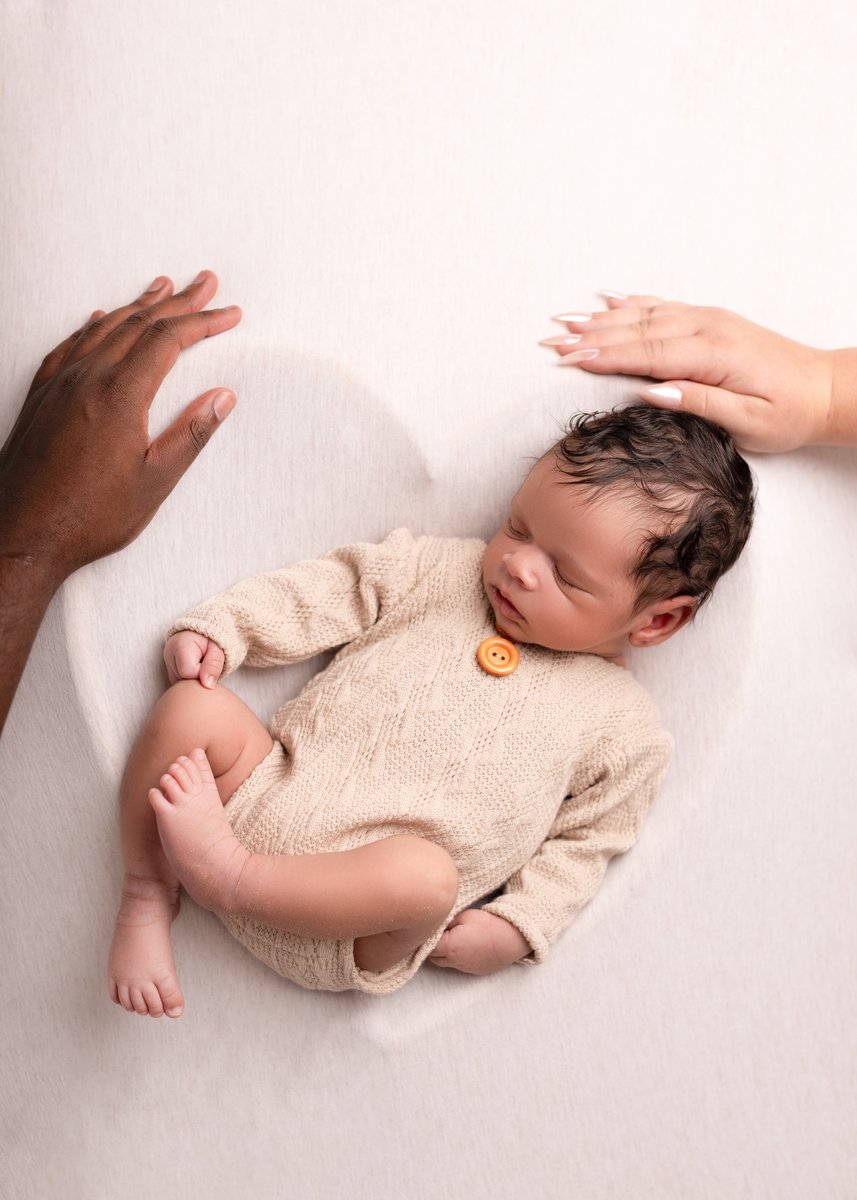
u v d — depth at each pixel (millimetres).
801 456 1378
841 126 1468
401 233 1348
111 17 1317
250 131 1336
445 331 1329
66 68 1307
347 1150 1266
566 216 1390
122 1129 1249
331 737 1210
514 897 1249
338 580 1283
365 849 1103
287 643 1245
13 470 1143
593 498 1172
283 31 1353
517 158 1389
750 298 1421
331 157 1349
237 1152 1258
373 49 1371
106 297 1292
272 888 1089
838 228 1454
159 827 1094
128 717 1236
